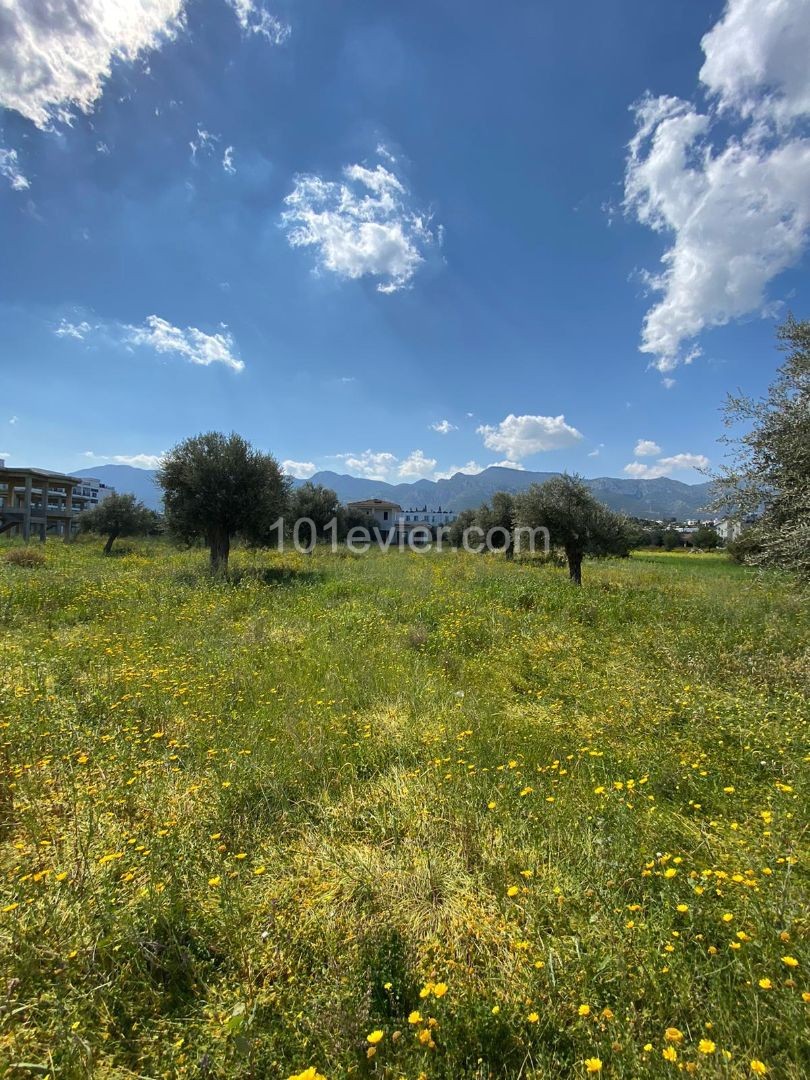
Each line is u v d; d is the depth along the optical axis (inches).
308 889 88.7
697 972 69.2
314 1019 64.1
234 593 388.8
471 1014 63.6
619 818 105.5
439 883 90.4
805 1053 57.9
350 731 154.6
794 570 212.2
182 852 96.3
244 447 531.8
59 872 84.7
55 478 1219.2
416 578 488.7
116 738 144.3
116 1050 62.6
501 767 127.7
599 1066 51.4
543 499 505.0
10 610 315.9
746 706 166.9
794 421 209.3
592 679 205.9
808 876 88.4
